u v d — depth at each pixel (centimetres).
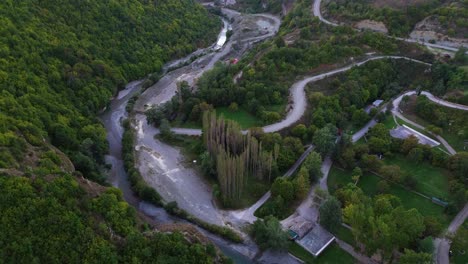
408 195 12662
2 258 8419
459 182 12706
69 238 8975
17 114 12750
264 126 15412
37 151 11400
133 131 16612
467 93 15962
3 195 8988
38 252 8681
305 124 15488
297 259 11069
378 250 10950
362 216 10306
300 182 12456
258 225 11288
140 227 10388
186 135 16000
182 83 18225
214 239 11762
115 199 10281
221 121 13988
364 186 13188
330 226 11269
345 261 10931
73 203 9506
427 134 15075
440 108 15700
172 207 12469
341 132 15400
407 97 16625
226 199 12694
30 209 8981
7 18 16275
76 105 16312
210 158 13912
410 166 13762
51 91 15600
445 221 11738
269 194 13238
